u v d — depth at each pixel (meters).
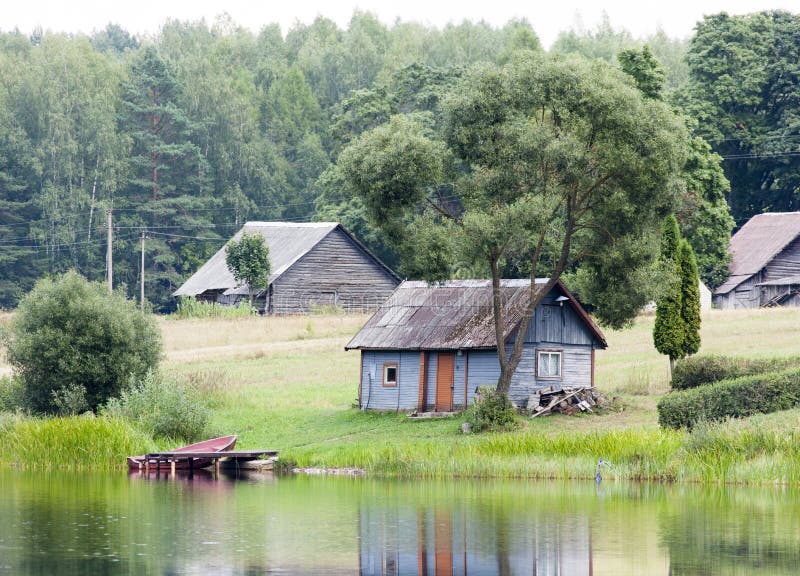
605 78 88.88
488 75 89.69
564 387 99.50
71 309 106.81
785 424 78.94
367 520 62.50
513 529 59.62
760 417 81.44
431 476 80.62
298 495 71.88
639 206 91.56
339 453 86.56
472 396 101.12
